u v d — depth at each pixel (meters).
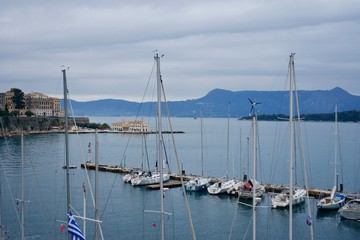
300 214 73.31
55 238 57.59
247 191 83.56
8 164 130.25
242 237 61.59
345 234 63.09
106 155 186.00
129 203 82.06
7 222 64.81
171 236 61.47
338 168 137.38
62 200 79.94
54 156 158.00
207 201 84.38
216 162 161.38
